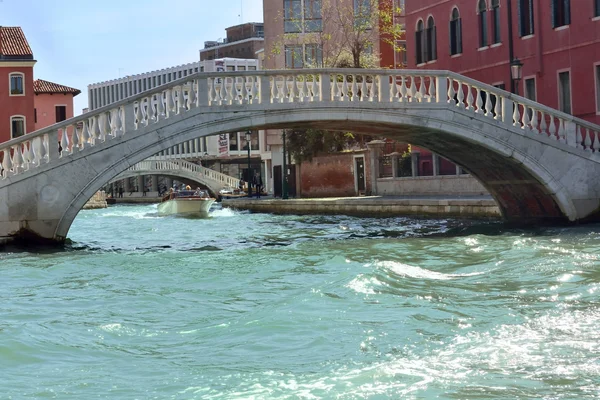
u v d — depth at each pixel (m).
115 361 8.22
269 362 8.01
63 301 12.13
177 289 13.21
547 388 6.88
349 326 9.38
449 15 37.59
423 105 22.34
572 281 12.34
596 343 8.34
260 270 15.64
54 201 20.22
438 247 19.17
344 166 49.66
